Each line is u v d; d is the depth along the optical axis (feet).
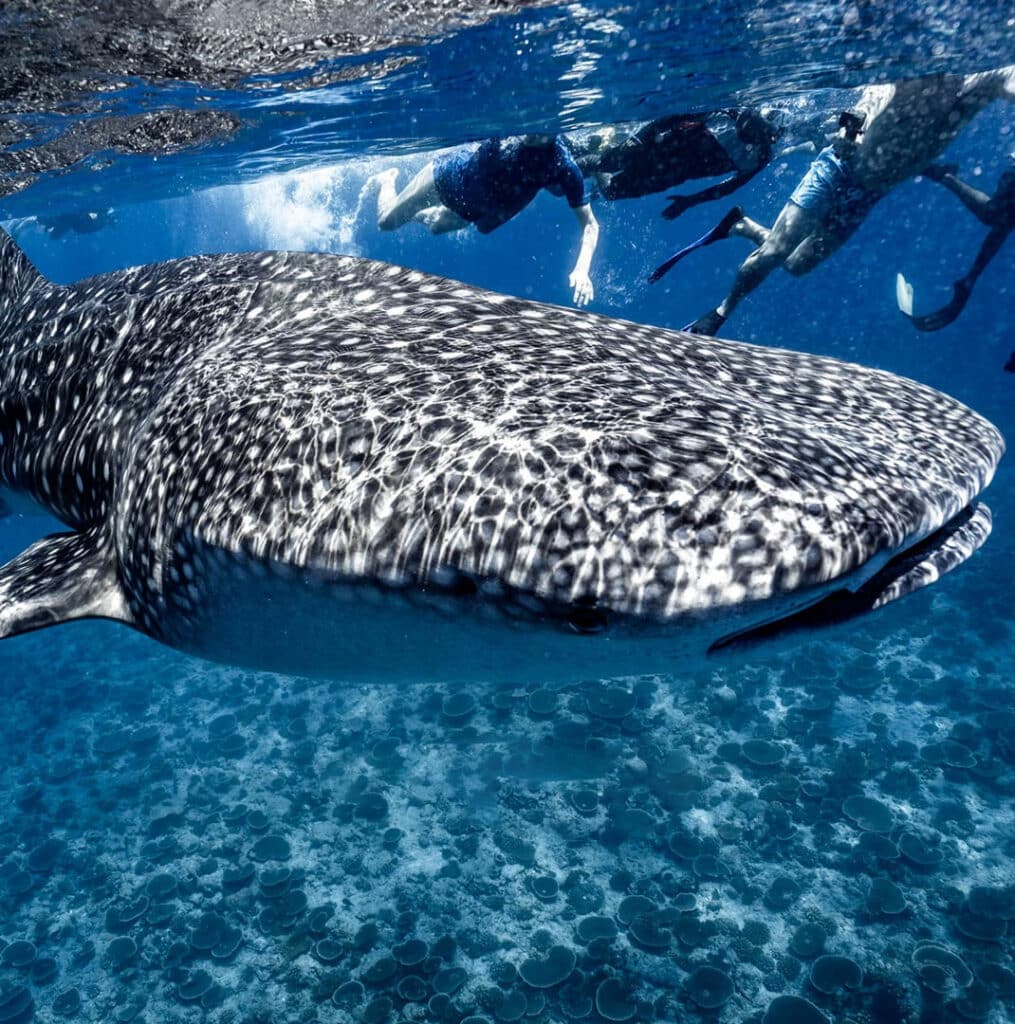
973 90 25.82
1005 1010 17.44
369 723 29.78
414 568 4.62
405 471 4.78
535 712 28.37
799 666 30.27
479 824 24.23
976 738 26.25
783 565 4.03
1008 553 39.50
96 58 21.11
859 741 26.48
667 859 22.35
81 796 29.89
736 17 22.89
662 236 262.26
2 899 25.34
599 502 4.27
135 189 50.67
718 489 4.25
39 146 31.53
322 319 7.09
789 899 20.81
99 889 25.03
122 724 34.40
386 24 20.72
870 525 4.19
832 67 29.58
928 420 6.15
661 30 23.40
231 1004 20.15
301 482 5.10
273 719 31.63
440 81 26.94
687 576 4.08
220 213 114.62
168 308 8.38
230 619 5.99
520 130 36.83
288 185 71.31
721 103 35.32
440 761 26.99
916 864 21.47
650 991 18.74
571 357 5.70
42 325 9.84
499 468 4.54
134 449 6.73
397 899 22.20
